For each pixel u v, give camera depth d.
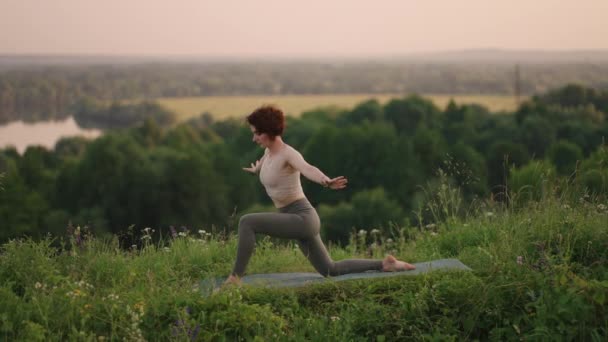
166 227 49.00
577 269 5.34
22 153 61.59
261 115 5.35
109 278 5.72
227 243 7.18
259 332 4.50
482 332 4.61
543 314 4.40
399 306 4.79
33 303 4.66
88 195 50.50
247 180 53.09
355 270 5.55
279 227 5.42
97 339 4.42
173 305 4.68
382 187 46.44
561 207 6.58
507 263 5.22
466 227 7.48
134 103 148.25
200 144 62.97
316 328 4.58
